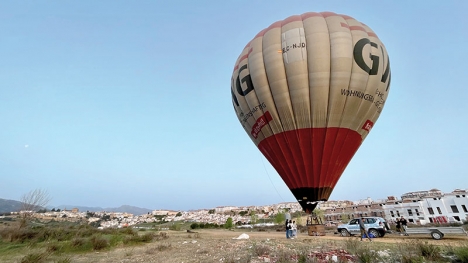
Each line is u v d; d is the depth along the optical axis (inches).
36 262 561.9
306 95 786.2
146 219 6943.9
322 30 818.2
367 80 786.8
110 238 879.7
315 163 790.5
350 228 911.0
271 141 845.8
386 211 2571.4
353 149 816.3
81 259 595.8
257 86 853.2
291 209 6087.6
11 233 840.3
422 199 2490.2
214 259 518.3
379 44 848.3
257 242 732.7
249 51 919.7
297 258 454.0
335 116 776.3
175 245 783.7
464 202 2204.7
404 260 418.0
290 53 807.7
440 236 743.1
